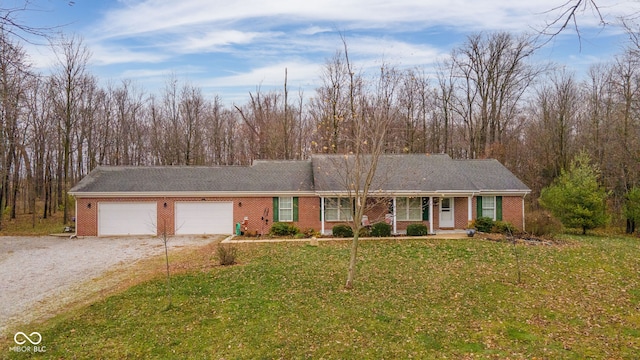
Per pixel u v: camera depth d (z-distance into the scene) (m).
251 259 15.75
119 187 22.70
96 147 37.16
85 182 23.23
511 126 39.72
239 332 8.94
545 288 11.88
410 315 9.86
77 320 9.69
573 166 24.86
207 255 16.92
